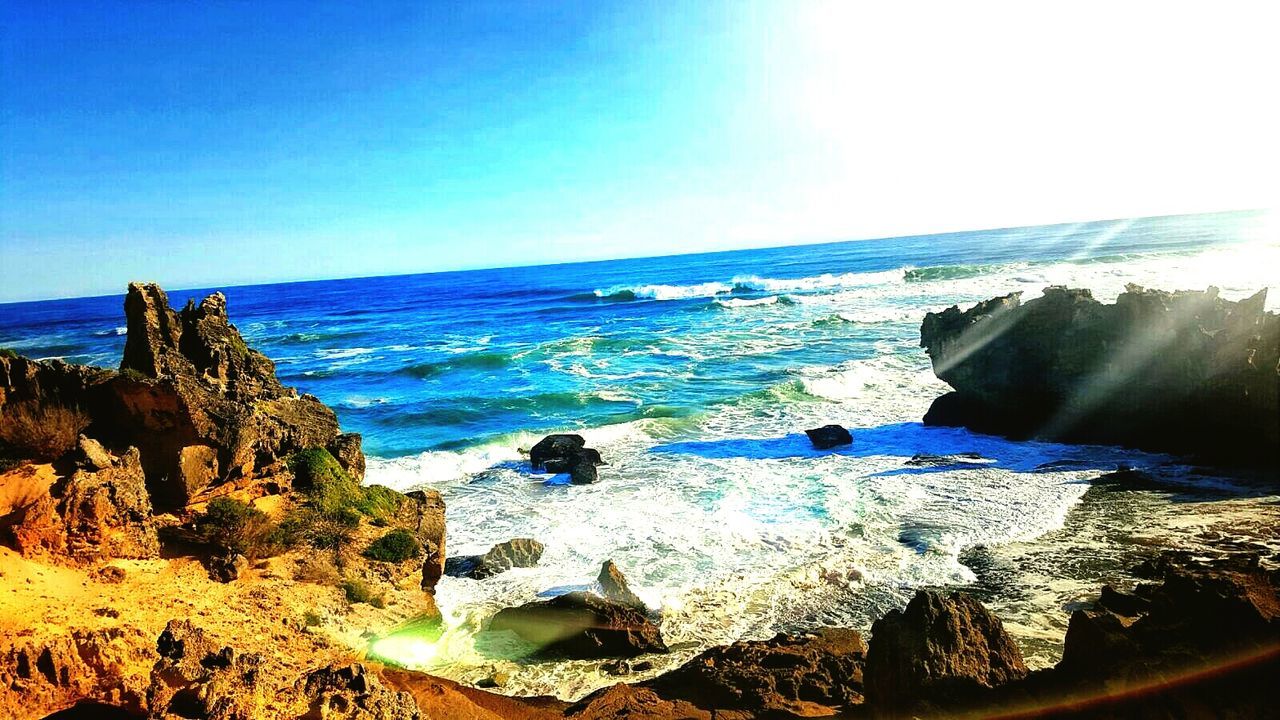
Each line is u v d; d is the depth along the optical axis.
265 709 7.04
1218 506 16.55
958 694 7.13
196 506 11.75
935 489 19.05
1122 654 6.65
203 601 10.09
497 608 13.68
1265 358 19.03
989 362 24.66
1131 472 19.17
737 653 10.80
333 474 14.10
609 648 12.04
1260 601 6.61
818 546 15.70
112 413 11.71
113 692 7.48
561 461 23.23
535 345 51.47
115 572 9.82
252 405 13.64
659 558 15.51
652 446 25.59
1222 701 5.65
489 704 10.20
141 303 12.82
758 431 26.61
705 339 48.75
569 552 16.17
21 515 9.50
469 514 19.30
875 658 8.12
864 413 28.48
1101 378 22.45
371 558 12.72
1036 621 12.02
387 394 37.91
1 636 7.55
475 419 31.28
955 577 13.91
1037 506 17.34
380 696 7.49
